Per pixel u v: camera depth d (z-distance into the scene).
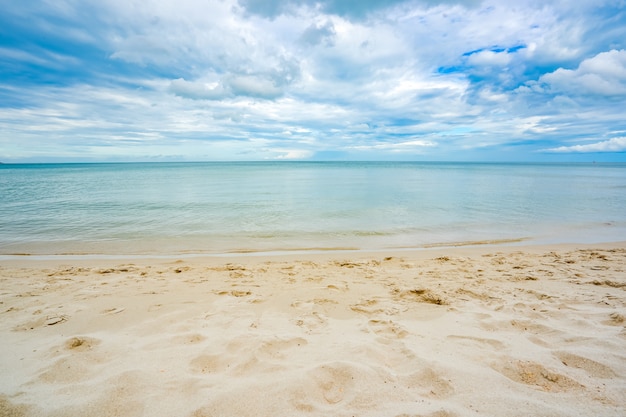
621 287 4.89
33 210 14.26
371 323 3.67
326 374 2.51
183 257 7.73
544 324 3.49
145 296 4.65
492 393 2.27
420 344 3.08
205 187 26.25
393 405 2.15
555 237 9.91
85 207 15.16
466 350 2.94
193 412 2.07
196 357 2.82
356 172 57.84
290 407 2.13
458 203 16.56
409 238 9.79
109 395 2.24
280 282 5.49
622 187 25.42
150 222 11.87
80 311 4.02
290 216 13.10
